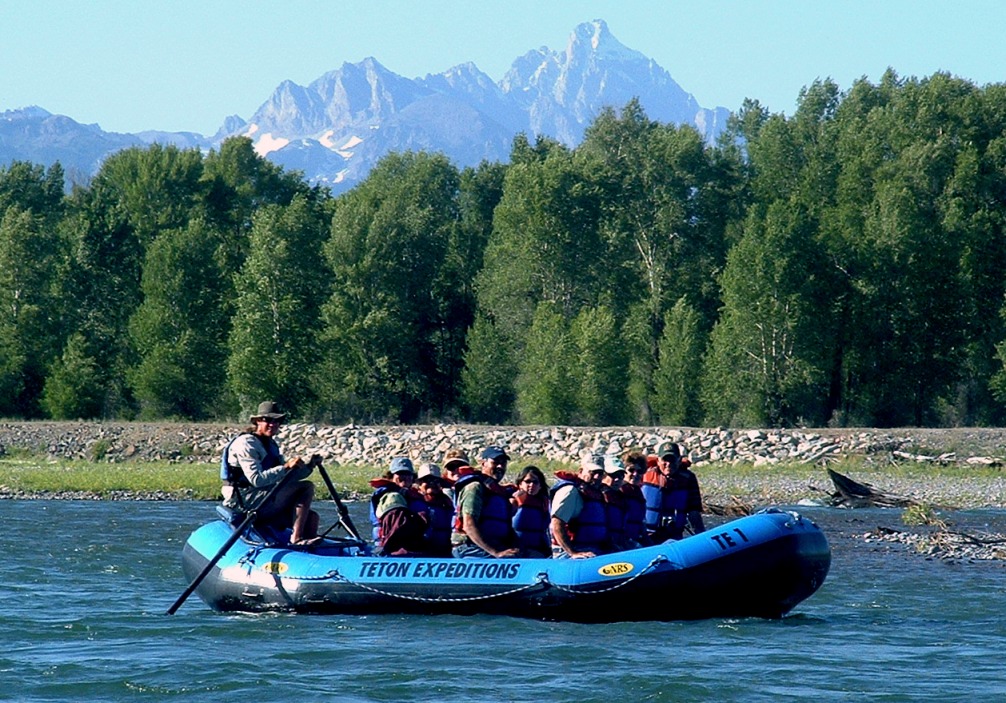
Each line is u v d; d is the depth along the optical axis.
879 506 43.97
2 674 18.27
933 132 86.19
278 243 83.75
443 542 22.50
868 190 86.00
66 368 85.06
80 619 21.98
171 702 17.08
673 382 82.38
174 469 57.28
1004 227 82.31
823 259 80.62
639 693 17.36
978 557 30.67
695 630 20.89
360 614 21.73
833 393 84.56
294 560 22.16
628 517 22.02
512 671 18.31
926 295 81.12
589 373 79.00
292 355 82.94
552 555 22.14
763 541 21.00
